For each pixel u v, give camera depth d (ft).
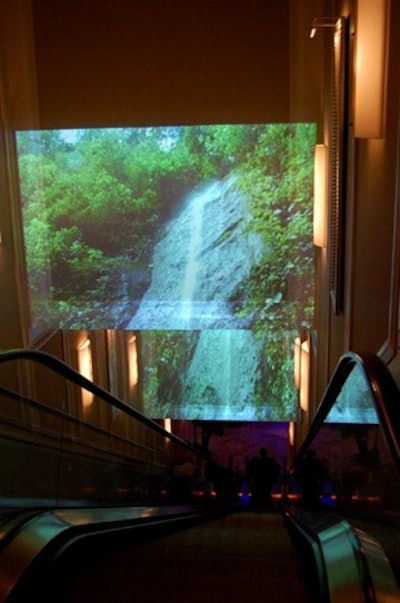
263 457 31.78
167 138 23.91
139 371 30.71
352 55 16.61
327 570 7.52
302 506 17.61
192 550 9.78
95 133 23.94
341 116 17.63
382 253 13.05
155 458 31.91
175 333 29.94
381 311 13.11
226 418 29.89
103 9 22.93
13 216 23.22
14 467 12.12
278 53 22.94
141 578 8.23
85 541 8.73
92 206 24.48
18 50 23.07
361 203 15.72
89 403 28.63
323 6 22.21
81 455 16.12
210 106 23.59
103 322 25.41
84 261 24.90
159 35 23.07
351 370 10.44
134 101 23.66
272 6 22.58
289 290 24.76
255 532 12.31
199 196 24.35
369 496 9.59
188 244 24.71
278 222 24.29
